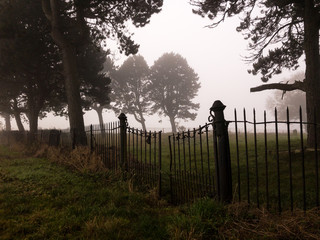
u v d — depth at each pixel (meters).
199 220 3.38
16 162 9.80
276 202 4.77
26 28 16.55
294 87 11.02
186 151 12.10
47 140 14.00
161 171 5.50
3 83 20.00
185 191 5.13
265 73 13.70
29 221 3.85
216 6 12.73
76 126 13.83
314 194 4.99
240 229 3.21
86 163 7.96
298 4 12.19
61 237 3.30
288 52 13.28
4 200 4.94
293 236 2.98
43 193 5.46
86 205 4.59
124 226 3.71
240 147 12.52
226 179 3.94
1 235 3.38
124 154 6.98
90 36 19.27
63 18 16.28
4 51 15.66
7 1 15.35
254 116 3.55
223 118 4.00
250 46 13.46
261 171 7.34
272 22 12.90
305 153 8.87
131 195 5.19
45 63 18.23
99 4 14.93
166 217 3.98
